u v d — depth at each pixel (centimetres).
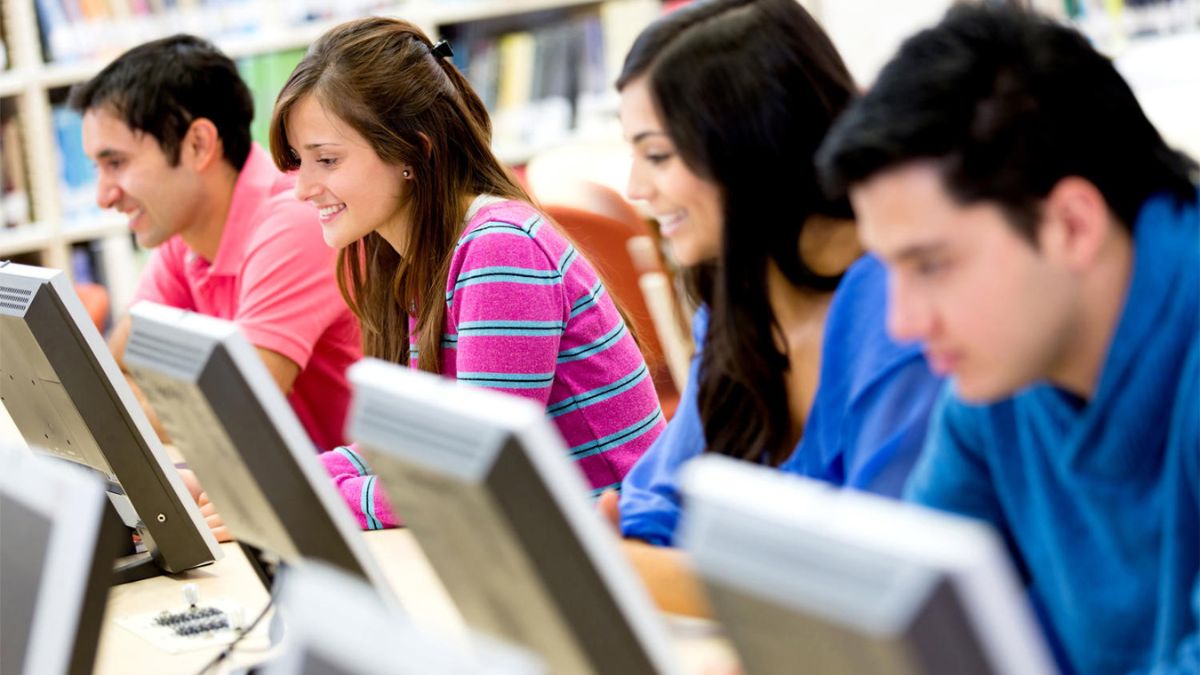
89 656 146
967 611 82
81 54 461
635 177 173
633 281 335
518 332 222
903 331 117
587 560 111
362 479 229
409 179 231
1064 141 115
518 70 495
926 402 159
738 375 175
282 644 179
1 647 133
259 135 471
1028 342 116
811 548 90
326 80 227
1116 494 126
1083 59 119
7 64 456
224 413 149
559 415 233
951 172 113
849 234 171
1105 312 119
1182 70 355
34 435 228
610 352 234
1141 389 120
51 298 195
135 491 205
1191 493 120
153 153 296
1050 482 133
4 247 454
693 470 102
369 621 92
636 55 170
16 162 457
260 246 289
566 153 410
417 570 203
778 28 165
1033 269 115
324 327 288
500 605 124
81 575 126
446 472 115
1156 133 122
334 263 289
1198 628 114
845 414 167
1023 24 119
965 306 115
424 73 230
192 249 311
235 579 212
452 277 229
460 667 84
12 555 133
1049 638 140
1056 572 135
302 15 474
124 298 470
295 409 297
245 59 469
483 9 488
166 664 178
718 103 163
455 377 234
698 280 187
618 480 235
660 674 113
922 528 86
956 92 115
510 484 111
